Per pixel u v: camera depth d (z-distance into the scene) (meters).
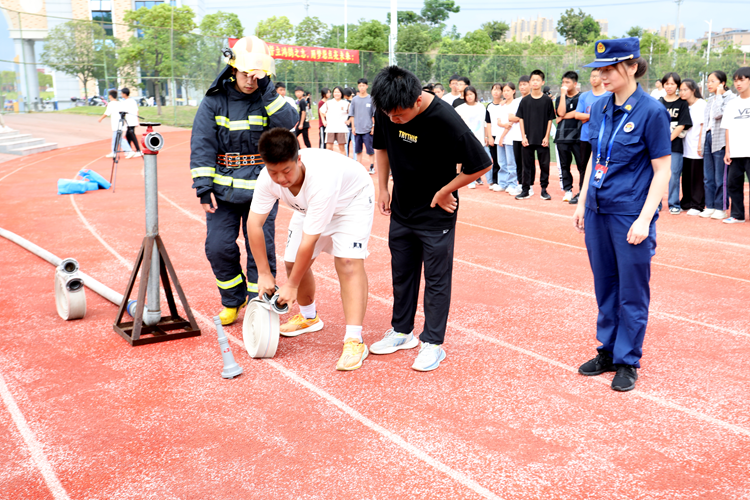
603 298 3.98
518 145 11.34
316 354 4.45
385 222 9.29
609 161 3.71
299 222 4.41
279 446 3.21
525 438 3.26
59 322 5.13
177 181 13.69
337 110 15.27
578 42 90.00
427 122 3.77
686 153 9.28
